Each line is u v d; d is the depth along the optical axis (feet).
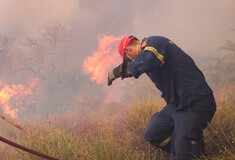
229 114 16.40
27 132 18.67
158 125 14.29
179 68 13.04
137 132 17.31
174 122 13.38
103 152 14.15
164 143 14.58
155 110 18.21
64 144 15.39
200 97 12.81
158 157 15.55
